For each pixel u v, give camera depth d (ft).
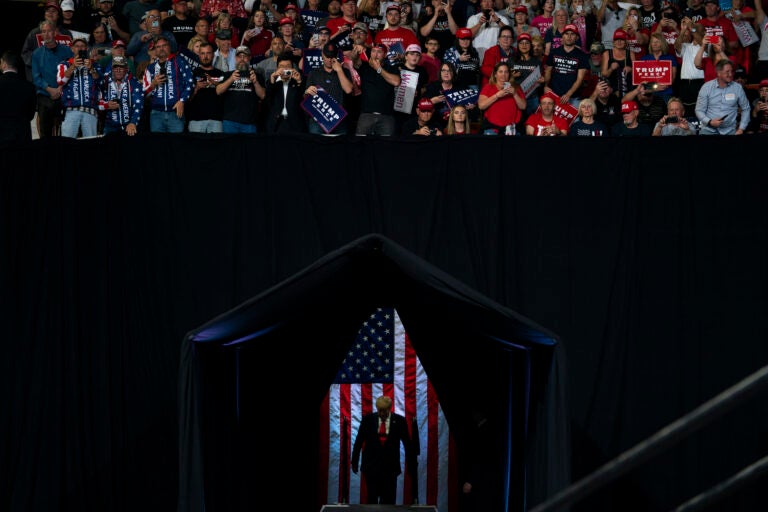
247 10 103.24
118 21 101.65
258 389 78.28
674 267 76.48
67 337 74.64
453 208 76.84
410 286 75.92
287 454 85.66
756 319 75.87
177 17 98.27
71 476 73.97
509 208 76.95
